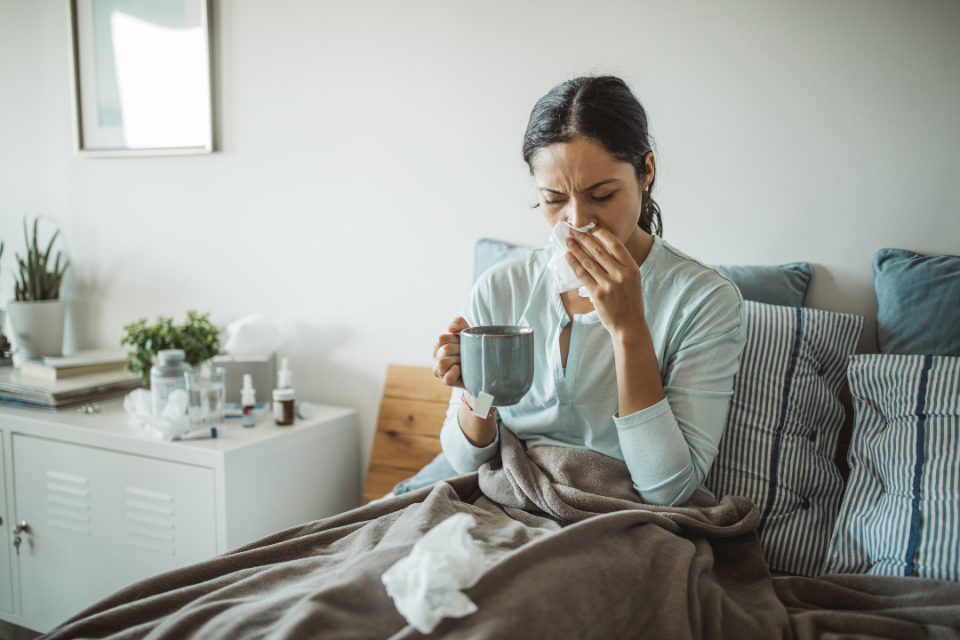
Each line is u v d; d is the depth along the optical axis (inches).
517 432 41.8
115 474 55.8
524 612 24.7
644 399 34.7
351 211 67.3
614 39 55.5
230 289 74.1
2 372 71.0
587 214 34.3
